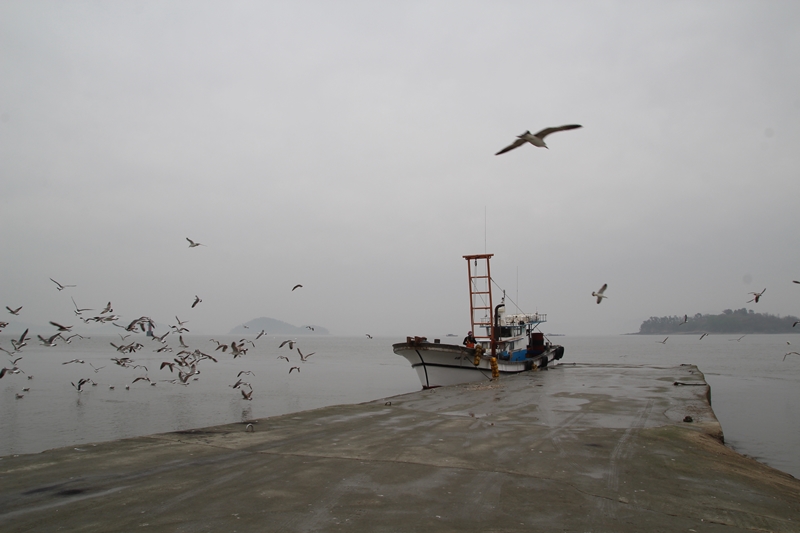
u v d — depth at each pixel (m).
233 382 44.53
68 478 8.14
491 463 9.44
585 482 8.34
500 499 7.34
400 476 8.43
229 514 6.53
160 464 9.07
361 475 8.46
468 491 7.68
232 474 8.45
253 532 5.92
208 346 136.25
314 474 8.50
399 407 17.48
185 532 5.90
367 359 86.31
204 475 8.37
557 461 9.68
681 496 7.81
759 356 86.75
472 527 6.21
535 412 16.31
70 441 21.16
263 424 13.40
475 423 13.98
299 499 7.17
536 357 38.19
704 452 10.89
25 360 76.19
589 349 128.25
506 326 36.47
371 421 14.16
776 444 18.58
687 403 18.61
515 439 11.73
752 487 8.55
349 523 6.25
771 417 24.70
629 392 22.44
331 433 12.23
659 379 29.33
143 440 11.05
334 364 72.19
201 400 32.66
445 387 25.53
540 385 26.02
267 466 8.98
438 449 10.55
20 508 6.73
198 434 11.84
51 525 6.12
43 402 31.44
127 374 51.66
